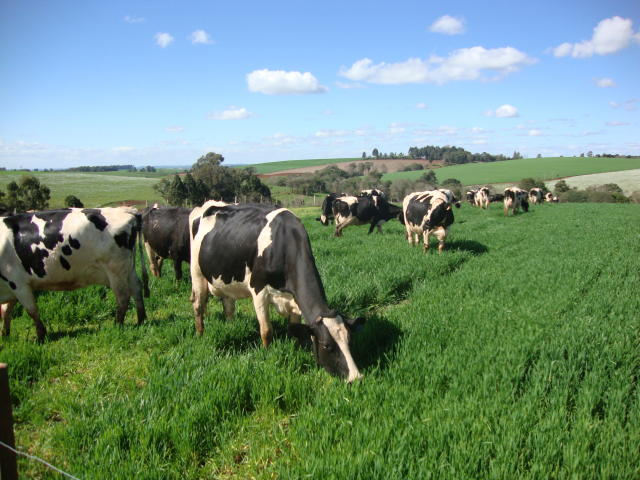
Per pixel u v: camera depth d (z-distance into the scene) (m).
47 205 53.03
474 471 3.56
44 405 4.93
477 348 5.82
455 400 4.56
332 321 5.25
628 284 9.30
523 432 4.04
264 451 4.12
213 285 6.78
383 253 12.83
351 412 4.48
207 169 70.56
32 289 7.08
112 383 5.39
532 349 5.77
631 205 42.62
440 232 13.38
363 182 90.94
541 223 22.81
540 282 9.48
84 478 3.62
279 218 6.16
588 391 4.64
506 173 113.44
